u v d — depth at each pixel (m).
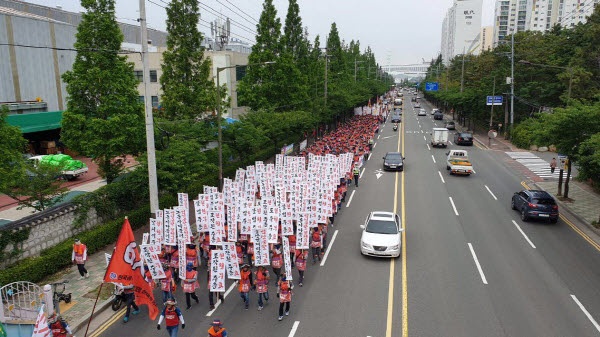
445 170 40.38
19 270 16.50
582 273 18.23
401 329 13.83
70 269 18.78
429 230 23.53
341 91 63.78
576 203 29.28
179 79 32.47
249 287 15.34
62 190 21.83
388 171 39.78
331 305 15.43
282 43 44.97
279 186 27.52
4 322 13.48
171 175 23.38
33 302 14.02
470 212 27.06
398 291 16.45
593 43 46.84
